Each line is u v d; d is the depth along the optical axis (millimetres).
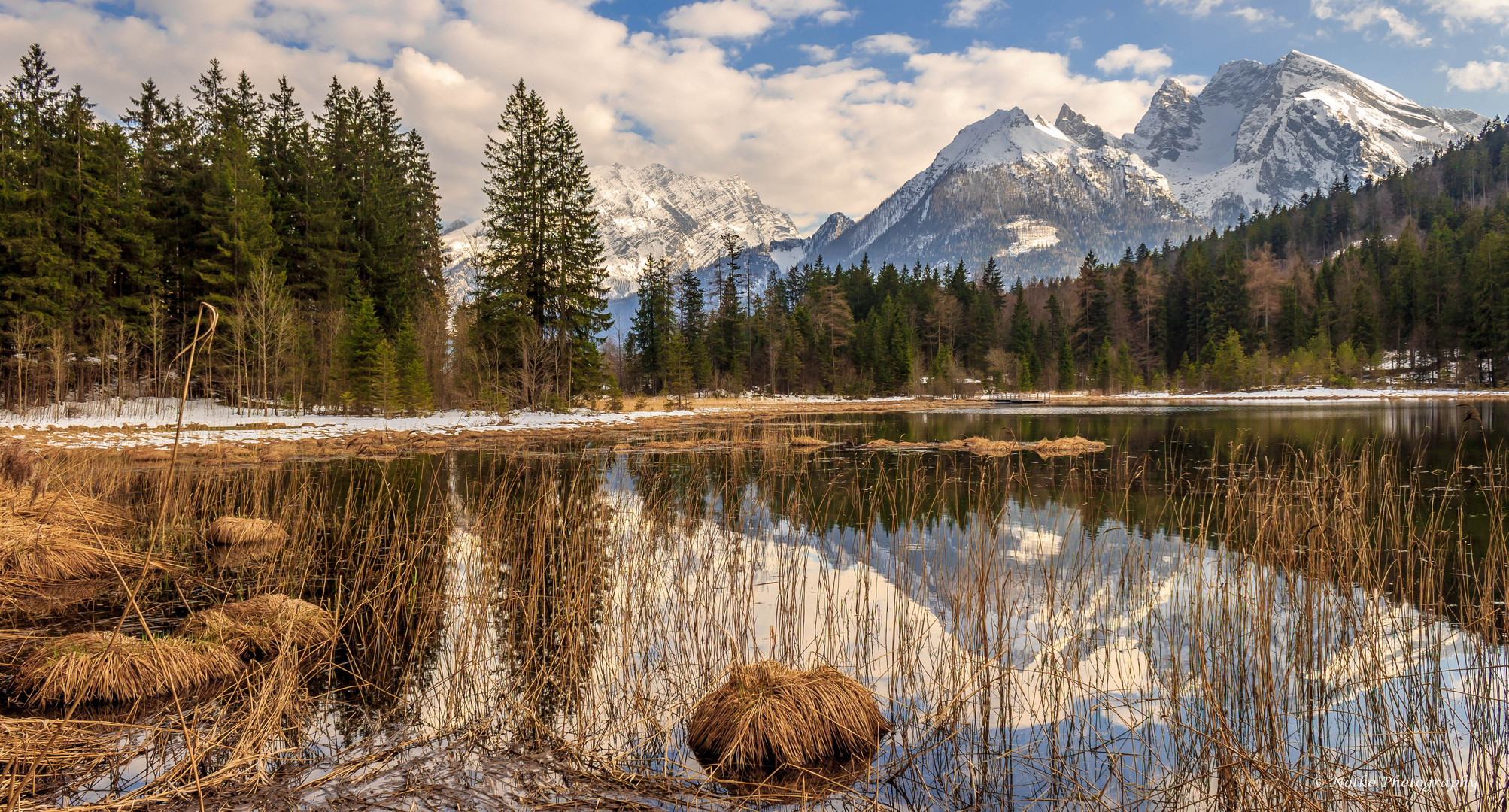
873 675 5652
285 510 11719
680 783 4004
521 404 40062
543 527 8906
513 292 39250
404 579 7664
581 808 3691
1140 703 5035
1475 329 63844
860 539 10422
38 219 34156
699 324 76375
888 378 74938
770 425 36312
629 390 72250
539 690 5230
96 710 4762
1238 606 6000
